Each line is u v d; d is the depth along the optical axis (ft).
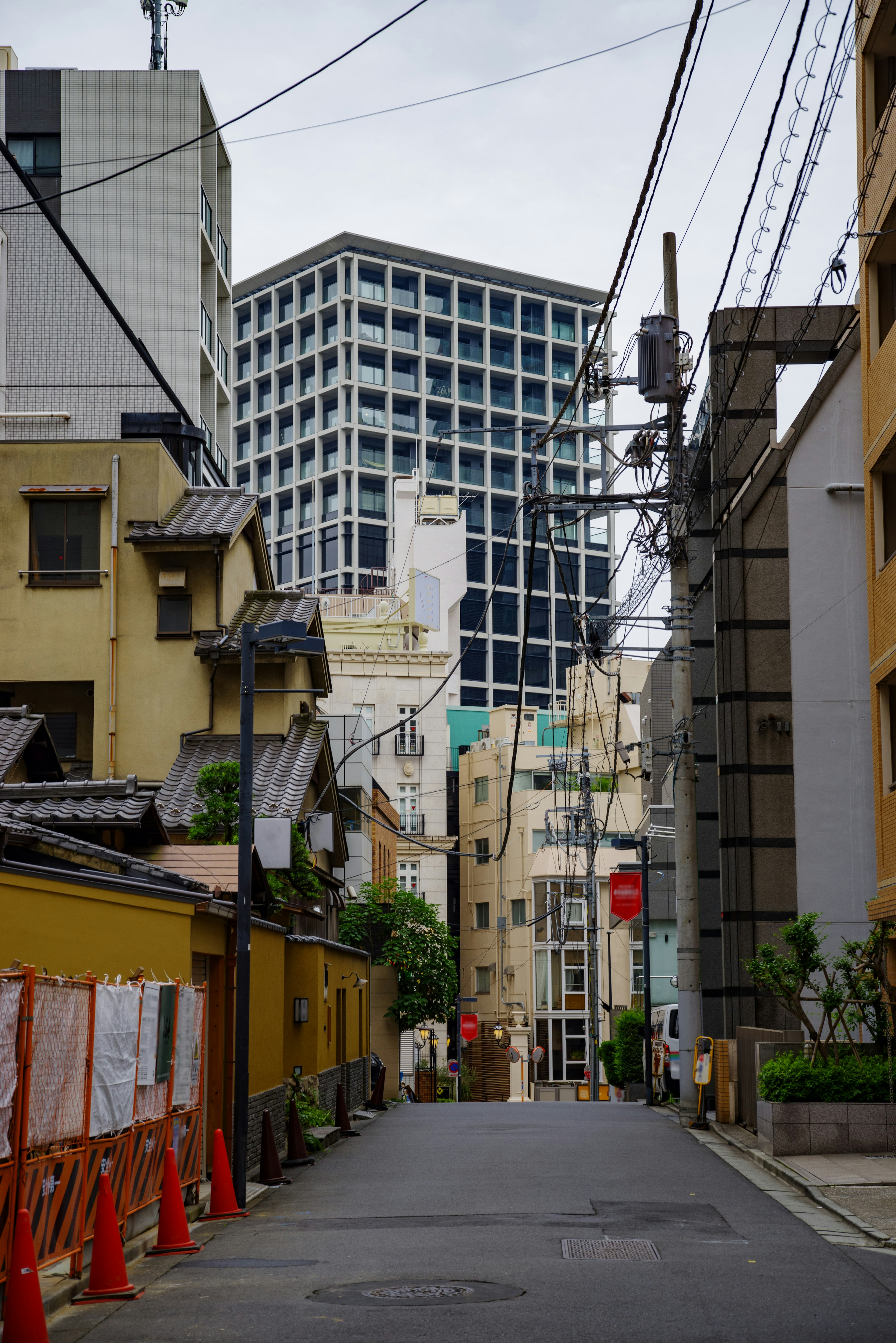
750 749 88.84
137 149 140.26
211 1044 54.70
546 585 415.23
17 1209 27.86
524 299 424.05
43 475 100.78
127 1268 35.70
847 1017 70.08
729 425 92.43
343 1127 75.15
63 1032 31.83
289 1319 28.91
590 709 240.73
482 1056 216.13
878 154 54.03
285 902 74.49
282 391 419.13
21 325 122.83
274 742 99.35
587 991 169.58
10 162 123.95
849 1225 41.27
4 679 99.30
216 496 107.65
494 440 412.36
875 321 74.18
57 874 40.32
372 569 369.91
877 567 73.56
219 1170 44.88
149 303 138.41
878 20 69.62
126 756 99.09
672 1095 111.24
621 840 115.65
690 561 106.73
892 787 70.33
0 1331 27.22
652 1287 31.89
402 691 237.25
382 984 135.44
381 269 406.00
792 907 87.45
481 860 240.12
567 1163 58.44
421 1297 30.94
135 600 100.53
